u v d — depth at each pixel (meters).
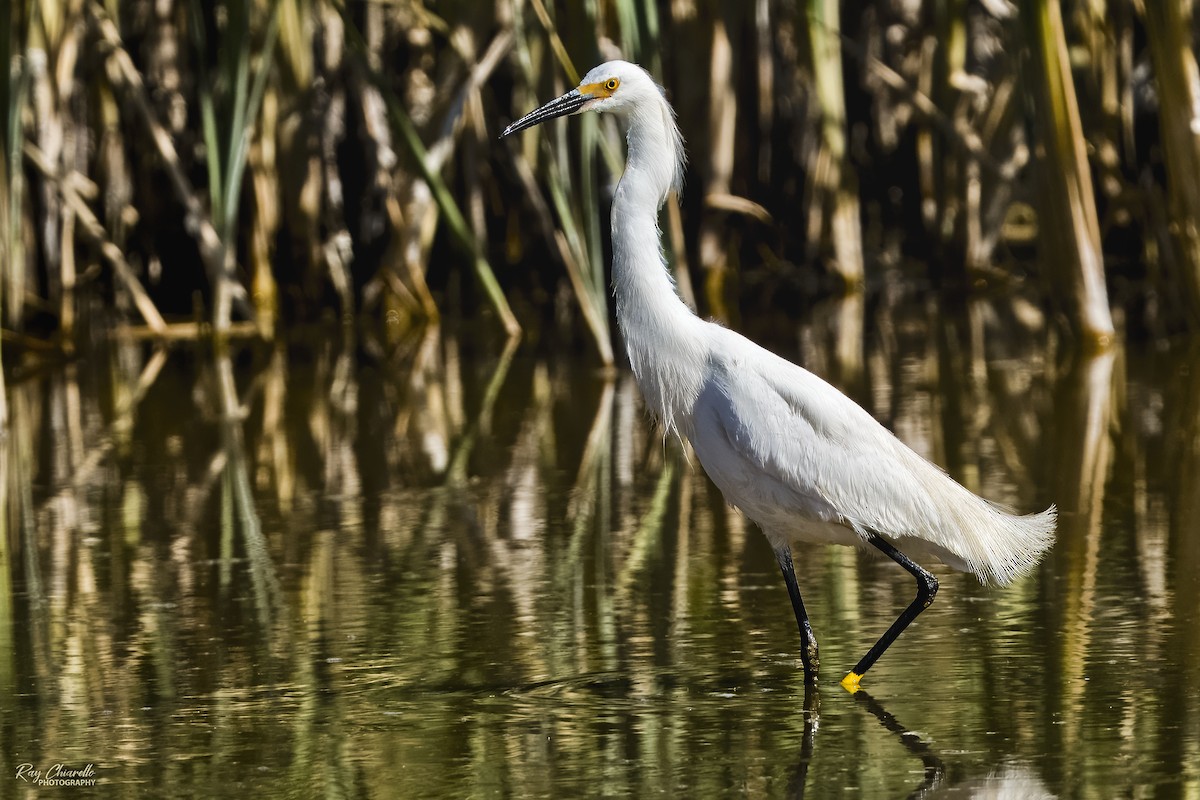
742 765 6.67
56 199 21.36
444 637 8.72
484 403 16.92
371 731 7.22
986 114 24.98
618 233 8.45
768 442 7.92
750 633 8.70
